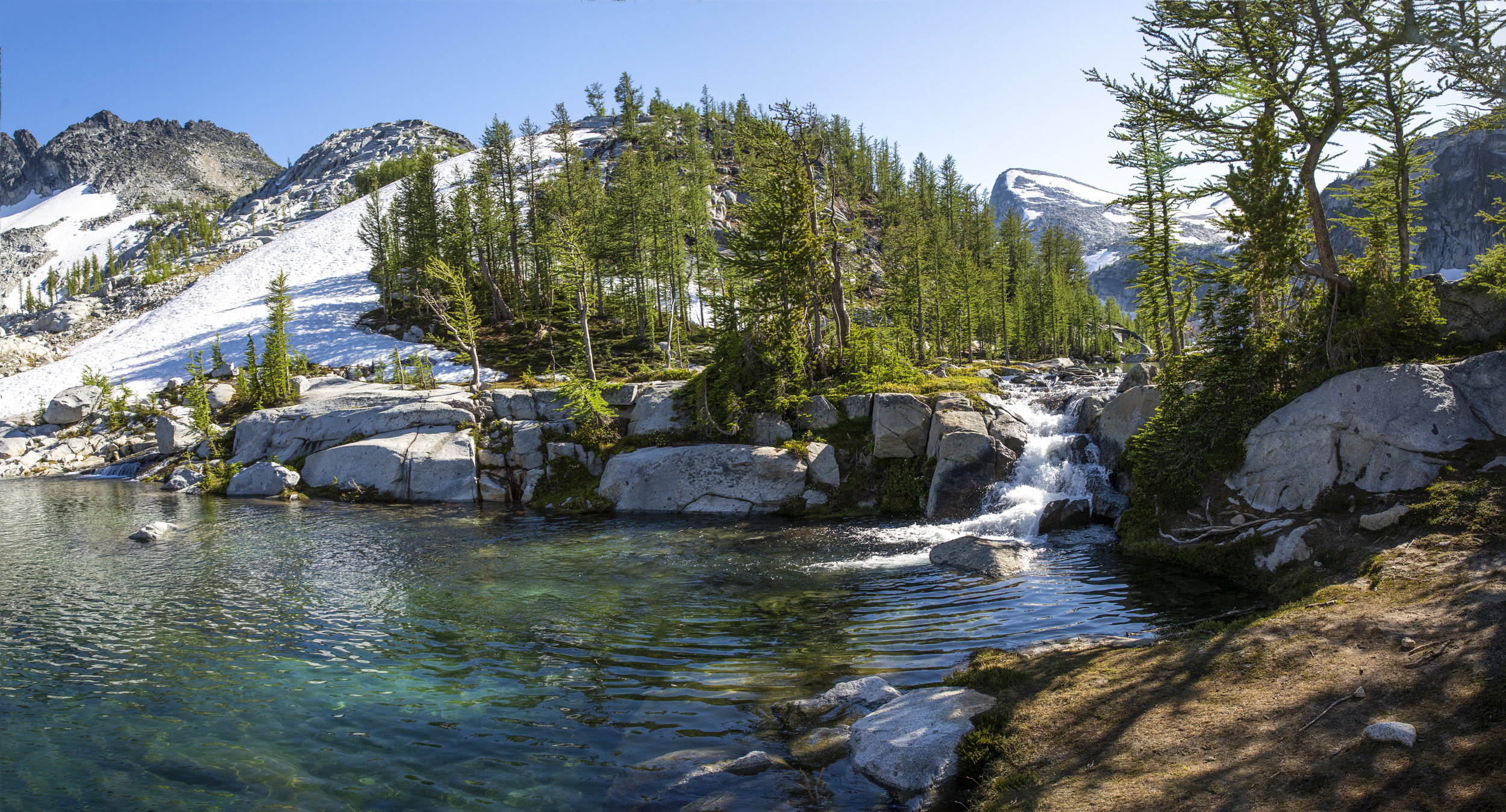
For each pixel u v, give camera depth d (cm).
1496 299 2073
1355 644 1023
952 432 2995
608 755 1025
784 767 955
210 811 903
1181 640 1220
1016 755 898
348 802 916
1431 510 1481
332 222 12731
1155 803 739
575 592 1930
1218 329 2319
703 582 2009
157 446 5528
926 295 7738
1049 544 2302
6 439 5975
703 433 3553
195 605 1848
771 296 3775
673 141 13325
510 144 8462
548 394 4075
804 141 3950
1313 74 2164
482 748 1059
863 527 2744
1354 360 2088
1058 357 9888
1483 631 959
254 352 6284
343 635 1600
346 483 3866
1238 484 2028
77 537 2828
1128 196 4159
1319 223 2256
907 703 1094
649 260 7362
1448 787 680
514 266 8475
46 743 1094
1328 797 701
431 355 7131
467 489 3716
